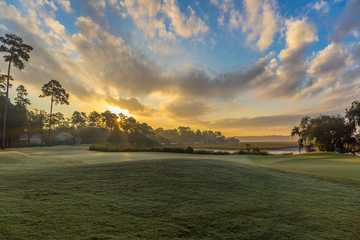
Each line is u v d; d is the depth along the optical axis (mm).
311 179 9148
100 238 3646
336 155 26625
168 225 4230
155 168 8641
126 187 6320
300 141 45906
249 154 31219
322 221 4781
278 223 4578
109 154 25703
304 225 4570
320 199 6254
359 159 19812
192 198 5637
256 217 4781
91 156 22281
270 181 8023
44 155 22797
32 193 5660
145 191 6020
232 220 4582
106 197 5477
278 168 12359
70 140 66062
